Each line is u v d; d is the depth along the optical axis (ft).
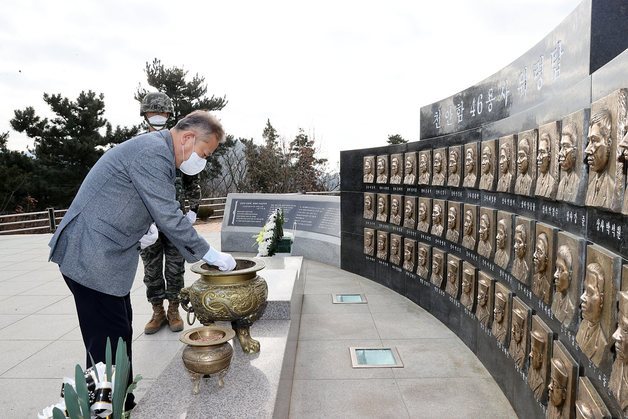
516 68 10.28
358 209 20.31
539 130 7.48
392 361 11.26
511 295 9.09
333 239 22.57
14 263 23.00
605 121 5.16
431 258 14.78
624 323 4.47
